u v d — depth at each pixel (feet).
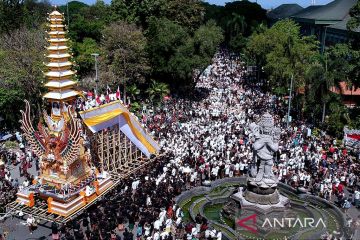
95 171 148.66
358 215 137.18
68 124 132.16
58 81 138.62
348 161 170.09
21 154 178.29
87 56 263.29
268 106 256.93
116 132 162.40
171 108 249.75
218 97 282.56
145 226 118.32
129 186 147.54
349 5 368.89
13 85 208.44
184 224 124.06
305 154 173.37
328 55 224.53
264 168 133.49
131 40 259.60
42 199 135.85
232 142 184.65
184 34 278.46
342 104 223.71
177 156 168.96
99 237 114.11
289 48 259.80
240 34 468.75
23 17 318.04
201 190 151.02
